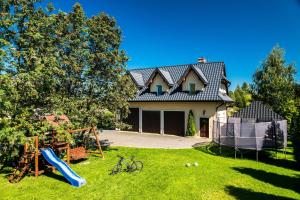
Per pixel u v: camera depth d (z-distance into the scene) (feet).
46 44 49.75
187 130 91.45
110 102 61.26
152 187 37.42
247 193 35.91
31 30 45.68
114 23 62.18
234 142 60.23
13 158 46.52
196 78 91.86
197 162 52.60
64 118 51.57
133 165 47.39
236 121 79.97
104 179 40.98
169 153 61.87
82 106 57.31
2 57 41.34
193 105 91.40
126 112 66.03
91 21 59.11
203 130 89.61
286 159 60.23
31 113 44.93
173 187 37.47
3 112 40.91
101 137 90.53
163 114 98.68
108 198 33.35
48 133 48.37
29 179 40.88
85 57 57.36
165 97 96.94
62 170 40.09
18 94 41.96
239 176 43.98
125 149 67.05
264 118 77.87
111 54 59.72
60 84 55.57
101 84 60.95
